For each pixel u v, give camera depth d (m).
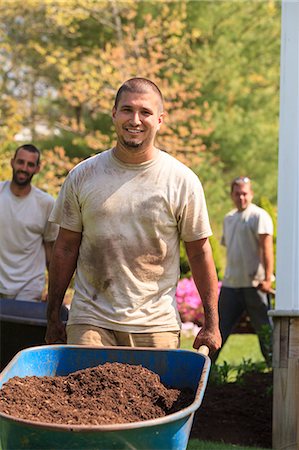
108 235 5.37
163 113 5.52
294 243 7.17
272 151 24.33
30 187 8.78
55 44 22.92
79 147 22.61
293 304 7.14
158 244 5.39
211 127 22.75
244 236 10.70
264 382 9.26
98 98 19.92
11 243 8.72
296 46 7.20
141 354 4.75
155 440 3.64
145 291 5.38
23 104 22.22
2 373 4.27
